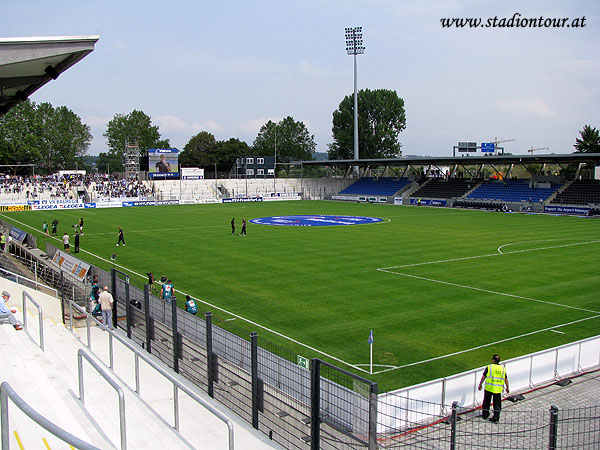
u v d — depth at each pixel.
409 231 52.47
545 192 79.75
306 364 13.65
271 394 11.22
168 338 15.14
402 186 100.75
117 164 169.88
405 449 11.57
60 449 8.01
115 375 12.80
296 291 27.05
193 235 49.53
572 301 24.98
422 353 18.25
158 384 13.53
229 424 8.50
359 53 105.12
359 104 134.38
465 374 13.66
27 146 127.19
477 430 12.51
